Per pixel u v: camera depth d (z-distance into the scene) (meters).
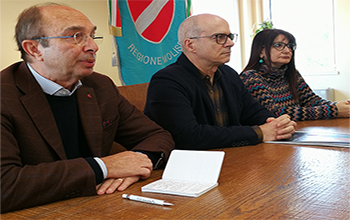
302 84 2.68
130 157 1.08
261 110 2.10
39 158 1.12
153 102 1.71
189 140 1.57
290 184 0.90
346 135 1.55
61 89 1.26
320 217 0.67
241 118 2.12
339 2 5.58
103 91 1.45
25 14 1.21
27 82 1.18
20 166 0.98
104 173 0.98
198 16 1.86
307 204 0.75
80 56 1.20
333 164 1.08
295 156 1.23
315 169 1.04
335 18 5.64
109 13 2.86
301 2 5.98
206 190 0.89
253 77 2.36
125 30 2.97
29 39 1.19
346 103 2.19
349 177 0.93
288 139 1.57
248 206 0.76
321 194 0.81
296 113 2.21
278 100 2.44
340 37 5.61
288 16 6.14
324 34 5.82
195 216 0.72
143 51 3.06
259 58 2.48
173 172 1.05
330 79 5.75
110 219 0.75
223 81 1.97
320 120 2.16
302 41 6.03
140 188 0.98
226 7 5.76
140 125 1.48
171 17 3.19
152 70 3.11
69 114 1.29
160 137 1.39
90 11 3.74
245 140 1.54
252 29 5.57
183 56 1.92
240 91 2.10
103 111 1.42
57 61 1.19
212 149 1.54
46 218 0.79
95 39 1.32
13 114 1.08
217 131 1.56
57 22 1.17
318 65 5.92
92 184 0.94
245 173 1.05
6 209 0.85
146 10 3.05
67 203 0.89
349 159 1.14
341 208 0.71
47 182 0.89
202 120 1.82
